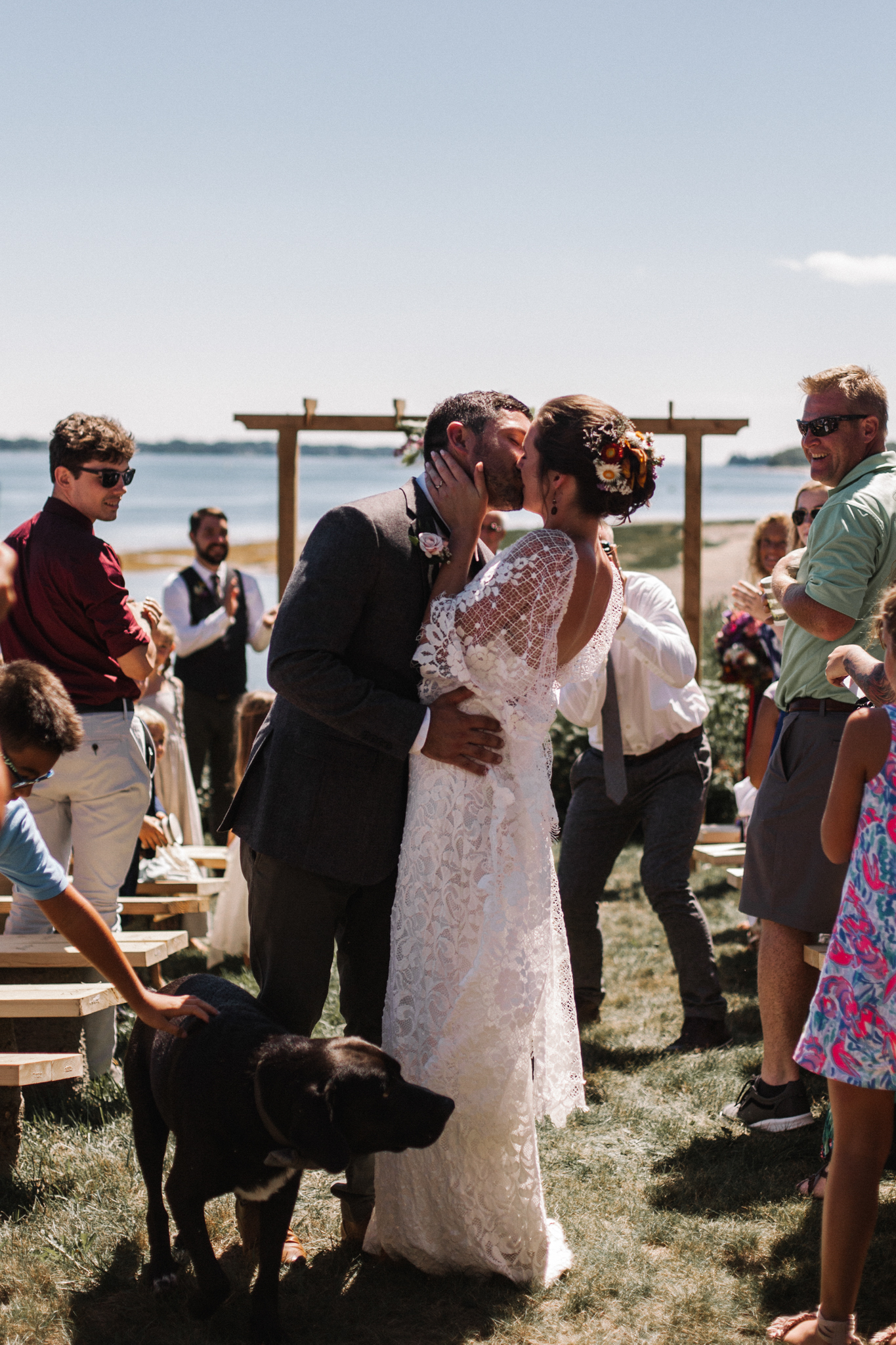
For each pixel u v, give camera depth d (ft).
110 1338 8.39
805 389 11.94
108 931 8.21
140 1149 9.09
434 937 8.78
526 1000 8.73
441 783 8.77
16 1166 10.85
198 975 9.42
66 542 12.67
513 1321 8.55
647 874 15.03
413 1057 8.86
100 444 12.71
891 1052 7.57
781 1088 11.90
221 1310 8.69
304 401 24.79
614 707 14.64
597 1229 10.09
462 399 9.00
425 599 8.91
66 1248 9.61
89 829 13.16
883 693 8.87
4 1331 8.41
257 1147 7.86
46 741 8.00
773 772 11.85
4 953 12.39
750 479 261.85
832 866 11.35
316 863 8.81
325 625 8.48
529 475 8.73
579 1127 12.32
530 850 8.82
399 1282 9.11
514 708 8.60
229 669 25.50
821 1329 7.84
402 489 9.14
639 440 8.54
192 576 25.35
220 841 25.75
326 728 8.87
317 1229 10.14
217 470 260.62
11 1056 10.50
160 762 21.29
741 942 19.86
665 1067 13.85
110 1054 13.44
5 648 13.00
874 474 11.46
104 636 12.80
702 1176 10.93
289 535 25.16
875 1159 7.76
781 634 15.78
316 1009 9.29
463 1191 8.89
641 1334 8.49
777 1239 9.78
